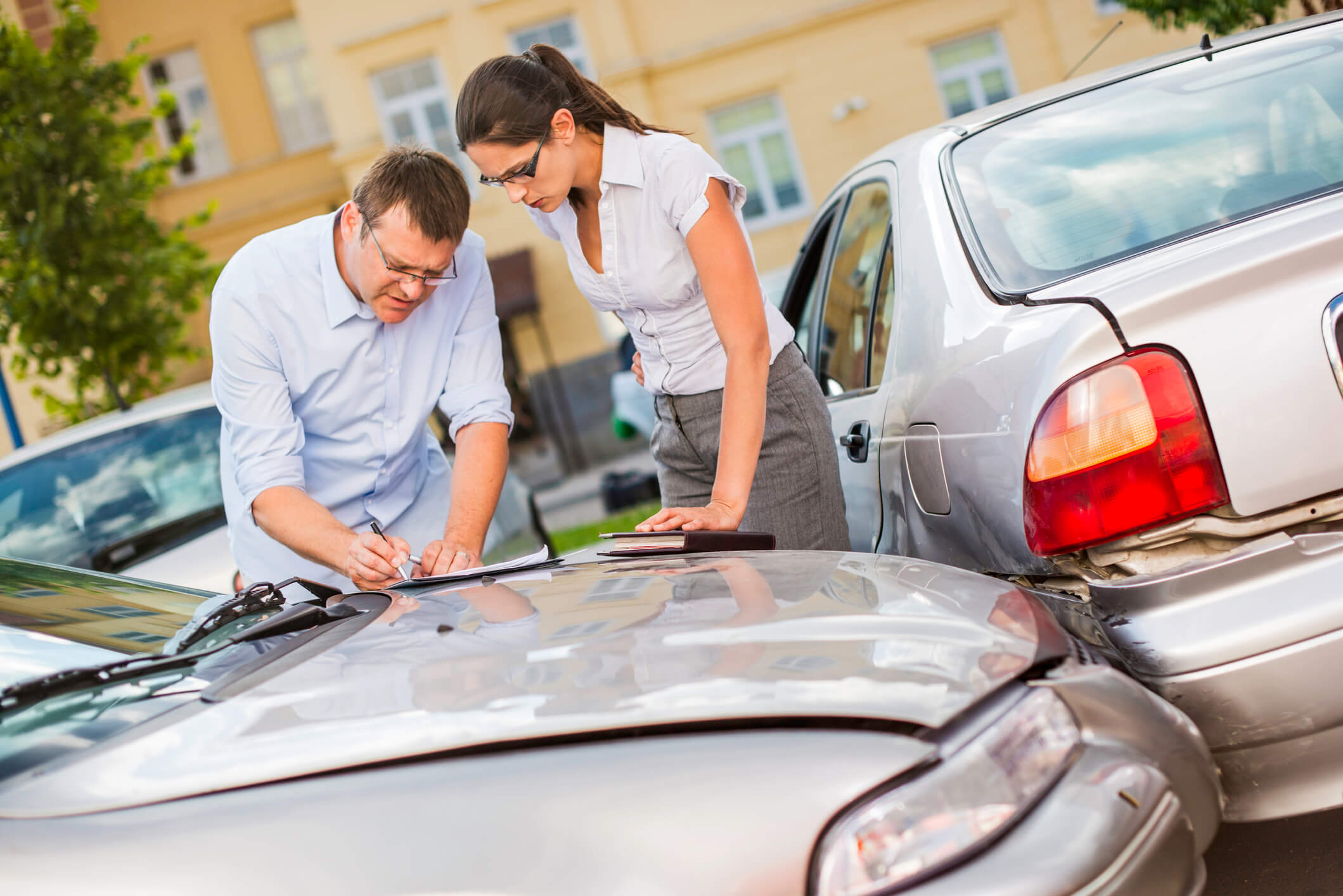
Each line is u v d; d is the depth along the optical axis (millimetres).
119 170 8805
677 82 16656
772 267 16906
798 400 2535
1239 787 1564
